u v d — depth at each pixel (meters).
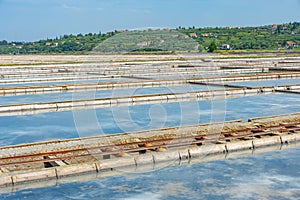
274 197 8.90
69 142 12.23
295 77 31.78
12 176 9.44
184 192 9.13
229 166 10.77
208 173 10.27
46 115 18.00
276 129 13.69
